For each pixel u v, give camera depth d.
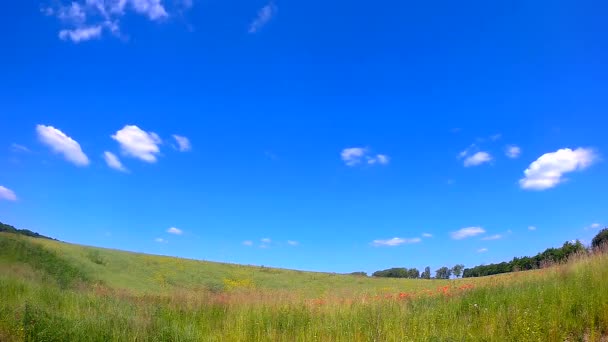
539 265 17.58
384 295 17.45
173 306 16.86
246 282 43.66
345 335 11.21
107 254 43.28
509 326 8.96
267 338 12.05
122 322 12.00
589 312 8.78
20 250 34.88
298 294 19.75
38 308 11.64
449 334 9.05
